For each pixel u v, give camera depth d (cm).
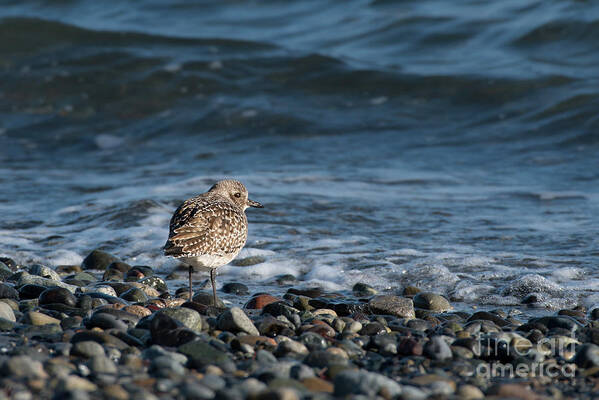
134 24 3625
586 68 2781
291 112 2706
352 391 589
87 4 3922
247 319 810
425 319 946
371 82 2858
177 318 791
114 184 1980
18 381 571
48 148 2611
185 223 908
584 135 2356
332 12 3547
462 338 770
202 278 1227
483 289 1113
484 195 1814
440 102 2717
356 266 1241
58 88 2981
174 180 2009
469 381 661
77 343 683
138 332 773
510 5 3266
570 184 1911
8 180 2072
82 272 1170
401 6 3459
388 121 2619
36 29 3238
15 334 761
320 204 1698
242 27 3519
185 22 3616
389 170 2102
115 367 632
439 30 3184
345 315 963
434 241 1393
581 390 646
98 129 2766
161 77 2958
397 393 588
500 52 2970
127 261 1305
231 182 1087
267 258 1297
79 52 3156
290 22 3528
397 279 1174
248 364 664
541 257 1256
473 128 2514
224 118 2706
